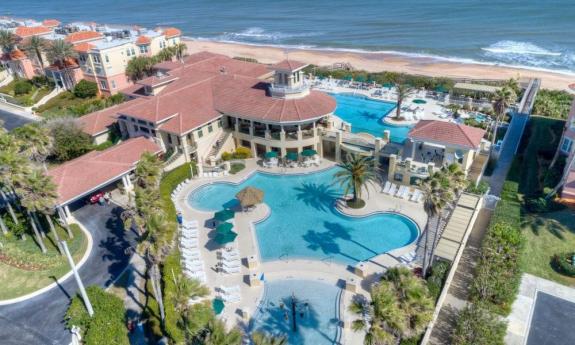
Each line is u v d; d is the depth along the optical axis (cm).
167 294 3103
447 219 3969
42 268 3781
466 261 3569
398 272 2219
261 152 5597
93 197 4703
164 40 9406
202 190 4856
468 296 3198
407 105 6738
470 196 4150
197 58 7906
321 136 5262
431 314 2059
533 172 4688
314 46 14012
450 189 2814
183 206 4525
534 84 7494
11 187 3703
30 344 3042
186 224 4131
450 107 6538
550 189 4212
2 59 9600
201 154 5431
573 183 4062
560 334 2855
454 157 4497
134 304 3303
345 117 6531
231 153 5531
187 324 2270
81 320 3048
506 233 3525
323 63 11231
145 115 5253
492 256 3350
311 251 3756
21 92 8788
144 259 3816
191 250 3800
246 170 5212
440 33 14375
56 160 5638
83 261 3841
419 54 11869
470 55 11394
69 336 3095
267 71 7138
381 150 4962
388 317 1941
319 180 4934
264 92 5641
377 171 4941
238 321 3020
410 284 2119
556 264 3469
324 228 4075
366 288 3269
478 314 2795
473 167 4725
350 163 4197
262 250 3800
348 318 2991
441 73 9569
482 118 6056
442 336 2869
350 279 3369
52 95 8569
